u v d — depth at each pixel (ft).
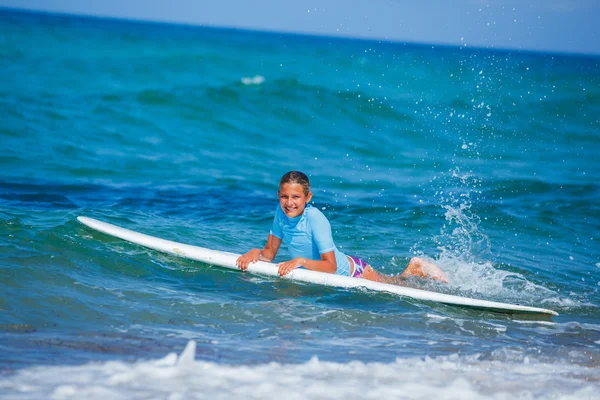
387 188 119.24
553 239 85.71
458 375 36.45
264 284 56.65
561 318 54.75
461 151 161.38
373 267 68.39
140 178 112.27
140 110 171.12
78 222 66.33
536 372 38.50
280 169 132.46
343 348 41.93
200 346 39.88
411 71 305.12
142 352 37.81
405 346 43.57
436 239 81.66
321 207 97.96
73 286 50.34
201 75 269.85
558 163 154.10
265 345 41.37
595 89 277.03
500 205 104.06
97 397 28.89
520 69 352.49
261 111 180.75
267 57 365.81
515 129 193.88
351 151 155.33
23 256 54.85
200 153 140.87
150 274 56.65
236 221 84.12
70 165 115.96
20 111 156.46
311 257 59.77
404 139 171.12
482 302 54.70
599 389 35.12
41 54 323.57
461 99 230.89
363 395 31.45
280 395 30.60
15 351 36.29
